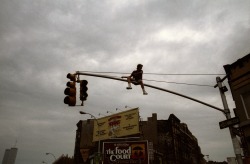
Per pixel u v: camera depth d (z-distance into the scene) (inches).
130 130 1759.4
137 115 1763.0
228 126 459.5
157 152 1898.4
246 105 620.1
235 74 661.9
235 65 665.6
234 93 654.5
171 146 2175.2
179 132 2472.9
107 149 1617.9
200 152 3262.8
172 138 2208.4
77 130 2605.8
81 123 2522.1
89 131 2365.9
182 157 2330.2
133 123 1764.3
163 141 2202.3
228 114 479.2
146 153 1567.4
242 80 640.4
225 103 489.4
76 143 2524.6
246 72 633.6
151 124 2178.9
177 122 2475.4
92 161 1984.5
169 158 2108.8
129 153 1582.2
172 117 2338.8
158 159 1879.9
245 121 595.8
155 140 2091.5
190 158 2672.2
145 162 1544.0
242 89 634.2
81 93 408.8
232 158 442.0
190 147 2773.1
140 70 410.0
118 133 1820.9
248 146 587.2
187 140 2682.1
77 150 2438.5
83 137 2342.5
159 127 2285.9
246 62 639.8
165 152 2144.4
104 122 1956.2
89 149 2149.4
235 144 446.9
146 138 2118.6
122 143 1619.1
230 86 673.6
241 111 623.8
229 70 681.6
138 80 407.2
